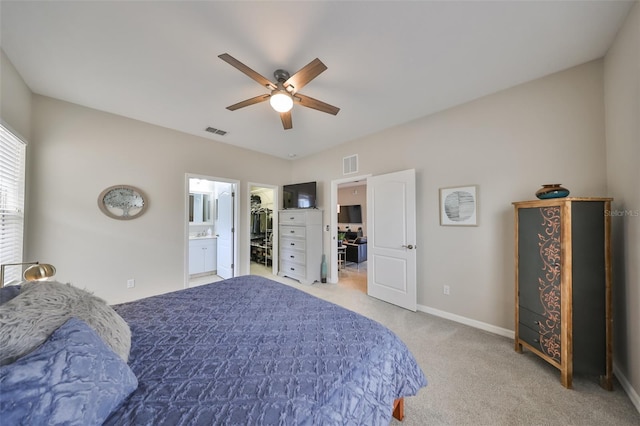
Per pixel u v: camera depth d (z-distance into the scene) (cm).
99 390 70
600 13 146
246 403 78
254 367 97
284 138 379
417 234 302
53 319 83
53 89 233
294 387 86
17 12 143
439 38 168
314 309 155
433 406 145
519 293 203
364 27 157
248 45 173
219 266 471
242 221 426
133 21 152
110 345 90
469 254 259
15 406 55
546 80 212
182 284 344
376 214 343
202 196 515
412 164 309
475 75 212
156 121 311
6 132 193
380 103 263
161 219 327
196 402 78
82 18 149
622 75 159
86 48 177
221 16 148
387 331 129
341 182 412
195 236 496
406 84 225
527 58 189
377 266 341
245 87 229
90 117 273
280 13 146
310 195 443
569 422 134
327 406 81
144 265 312
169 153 335
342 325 133
